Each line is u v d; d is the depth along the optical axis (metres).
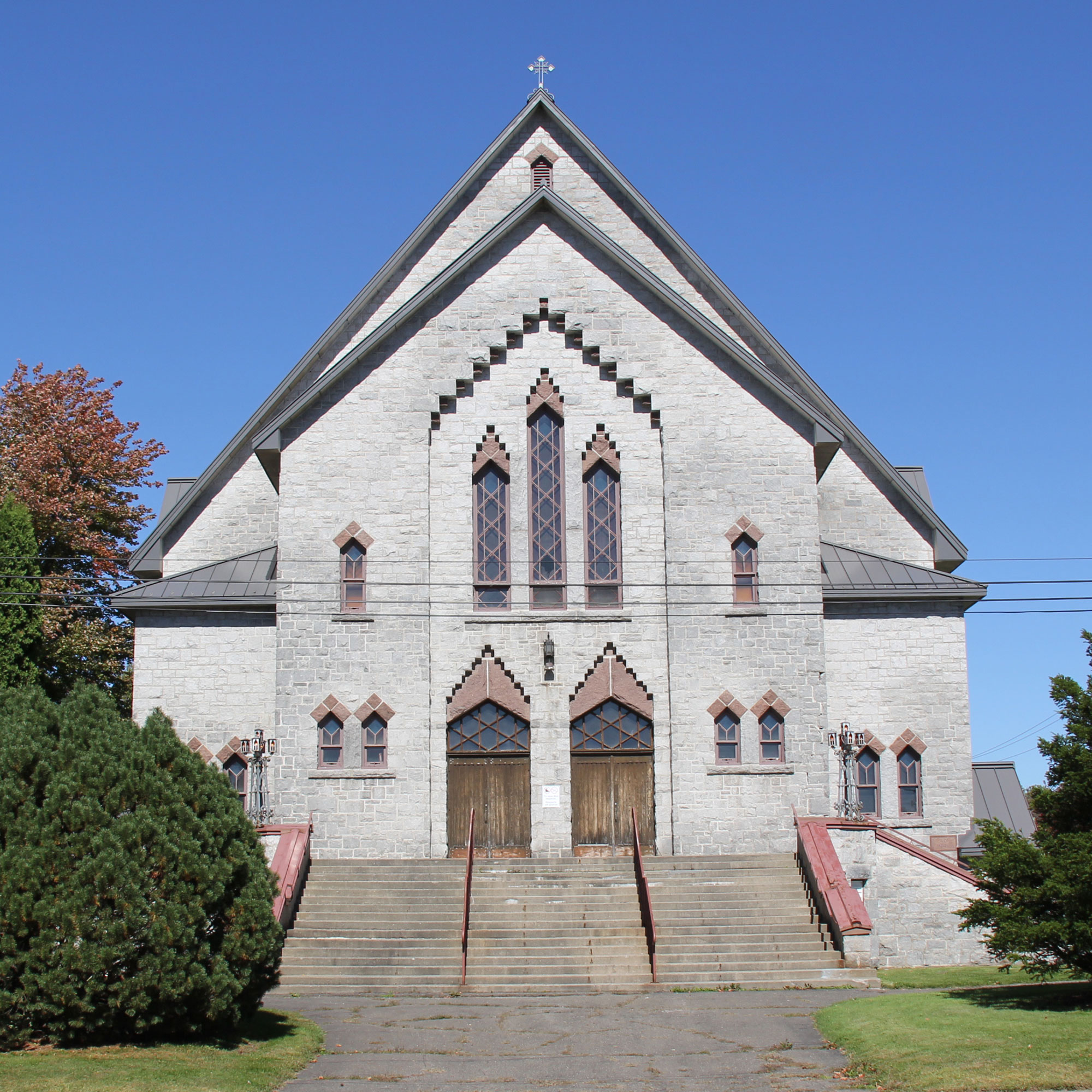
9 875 18.02
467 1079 18.59
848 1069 18.89
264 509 39.38
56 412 50.25
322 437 34.81
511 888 30.69
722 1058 19.94
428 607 34.16
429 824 33.16
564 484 35.03
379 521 34.47
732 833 33.09
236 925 19.62
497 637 34.16
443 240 38.97
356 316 38.78
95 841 18.30
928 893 30.20
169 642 35.59
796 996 25.38
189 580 36.50
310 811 33.16
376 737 33.69
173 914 18.39
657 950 27.83
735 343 34.97
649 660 34.12
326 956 27.77
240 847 19.94
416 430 34.94
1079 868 20.95
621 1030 22.12
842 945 27.45
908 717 35.38
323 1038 21.30
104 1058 17.70
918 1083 17.34
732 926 28.75
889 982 26.86
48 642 43.91
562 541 34.94
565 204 35.59
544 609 34.50
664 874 31.14
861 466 39.50
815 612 34.12
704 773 33.31
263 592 36.03
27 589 36.94
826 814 33.16
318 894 30.59
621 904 29.91
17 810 18.56
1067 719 23.30
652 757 33.81
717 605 34.12
